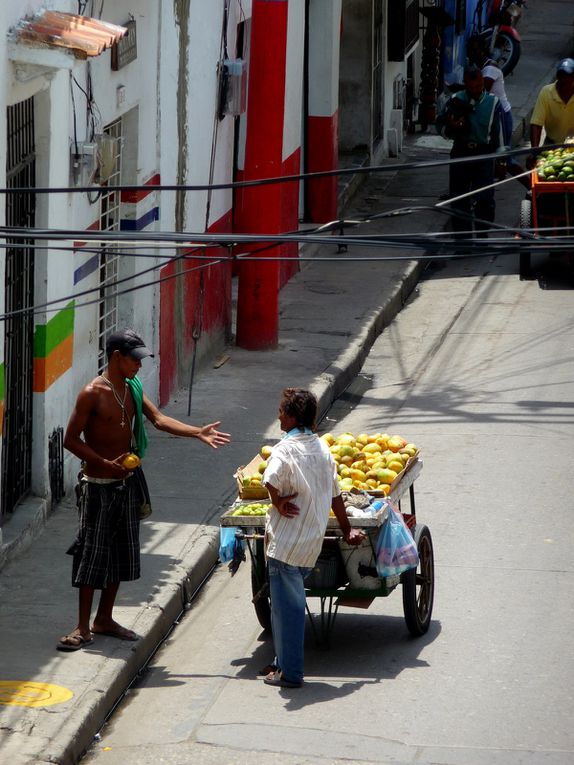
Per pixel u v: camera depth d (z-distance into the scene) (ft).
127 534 55.98
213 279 101.86
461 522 72.08
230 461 81.56
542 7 272.92
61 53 60.80
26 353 68.13
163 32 86.84
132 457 54.49
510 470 80.33
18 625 57.72
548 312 116.06
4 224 62.23
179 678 55.72
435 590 63.31
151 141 86.38
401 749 48.34
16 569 63.93
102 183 79.05
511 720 50.55
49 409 70.03
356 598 56.70
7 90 61.36
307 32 134.51
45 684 52.03
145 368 87.35
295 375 98.89
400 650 57.21
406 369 104.32
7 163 63.77
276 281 104.78
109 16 76.13
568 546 68.54
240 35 109.29
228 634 60.34
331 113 135.64
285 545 52.42
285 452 52.11
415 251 134.41
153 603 60.70
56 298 69.51
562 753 47.85
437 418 91.61
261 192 102.22
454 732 49.62
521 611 60.85
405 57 172.45
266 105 99.96
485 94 130.00
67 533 68.90
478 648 57.16
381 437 61.36
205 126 98.73
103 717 51.52
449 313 118.52
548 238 50.57
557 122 127.95
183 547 67.72
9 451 66.54
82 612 55.72
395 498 57.11
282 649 53.42
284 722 50.75
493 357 105.19
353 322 112.16
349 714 51.21
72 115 70.74
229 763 47.67
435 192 156.56
